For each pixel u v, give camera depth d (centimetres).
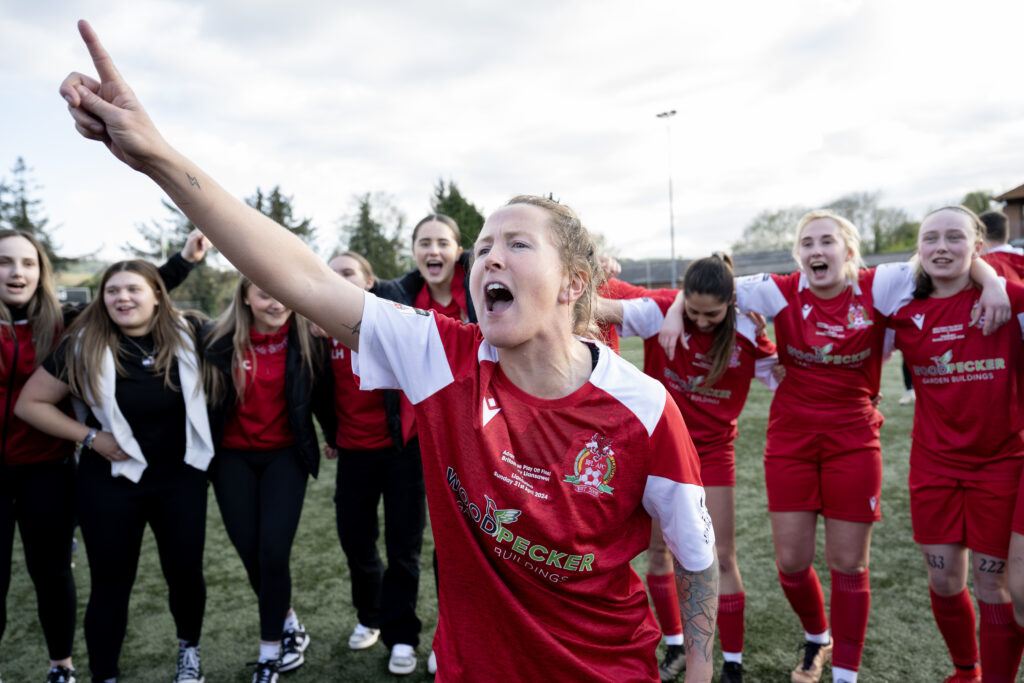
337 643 307
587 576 115
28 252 262
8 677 288
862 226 4684
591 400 115
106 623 252
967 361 235
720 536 265
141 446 254
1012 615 226
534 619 114
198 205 105
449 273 302
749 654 283
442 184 3578
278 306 268
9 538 261
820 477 261
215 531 469
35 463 264
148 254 3841
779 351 273
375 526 304
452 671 118
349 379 291
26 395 245
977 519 232
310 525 471
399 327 121
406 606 280
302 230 4075
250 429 280
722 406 275
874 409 264
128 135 98
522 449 112
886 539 399
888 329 264
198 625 273
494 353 121
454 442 115
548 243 111
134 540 257
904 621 303
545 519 110
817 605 268
